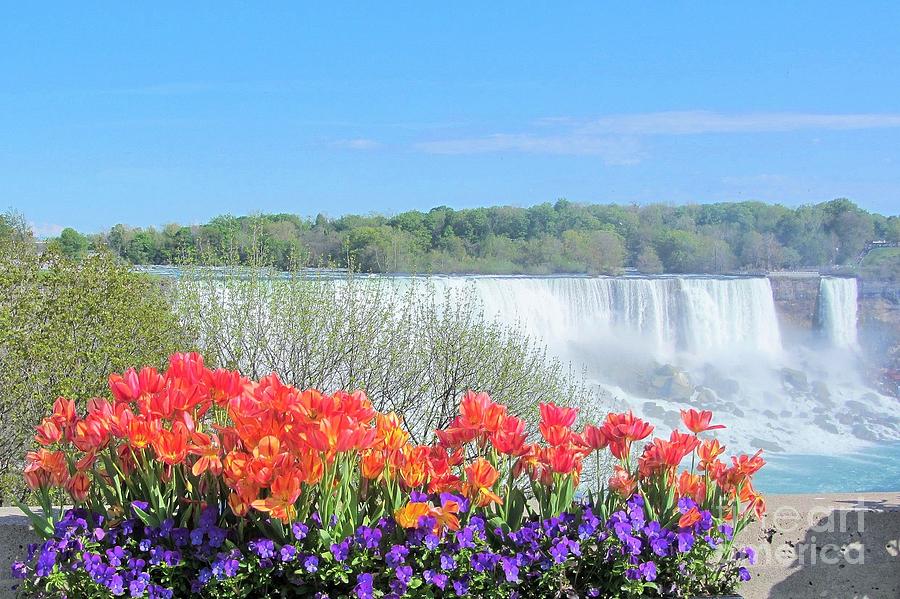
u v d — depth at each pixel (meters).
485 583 3.54
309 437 3.42
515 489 3.92
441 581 3.43
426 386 14.73
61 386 10.58
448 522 3.53
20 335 10.68
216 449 3.58
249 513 3.52
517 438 3.91
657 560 3.68
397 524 3.58
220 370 3.97
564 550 3.54
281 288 14.21
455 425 4.11
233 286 14.09
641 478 4.01
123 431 3.58
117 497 3.67
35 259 11.55
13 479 10.58
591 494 4.01
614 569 3.56
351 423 3.49
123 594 3.45
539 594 3.58
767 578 4.29
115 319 11.62
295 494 3.39
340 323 14.41
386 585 3.48
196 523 3.60
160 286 13.96
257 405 3.70
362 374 14.63
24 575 3.69
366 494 3.77
